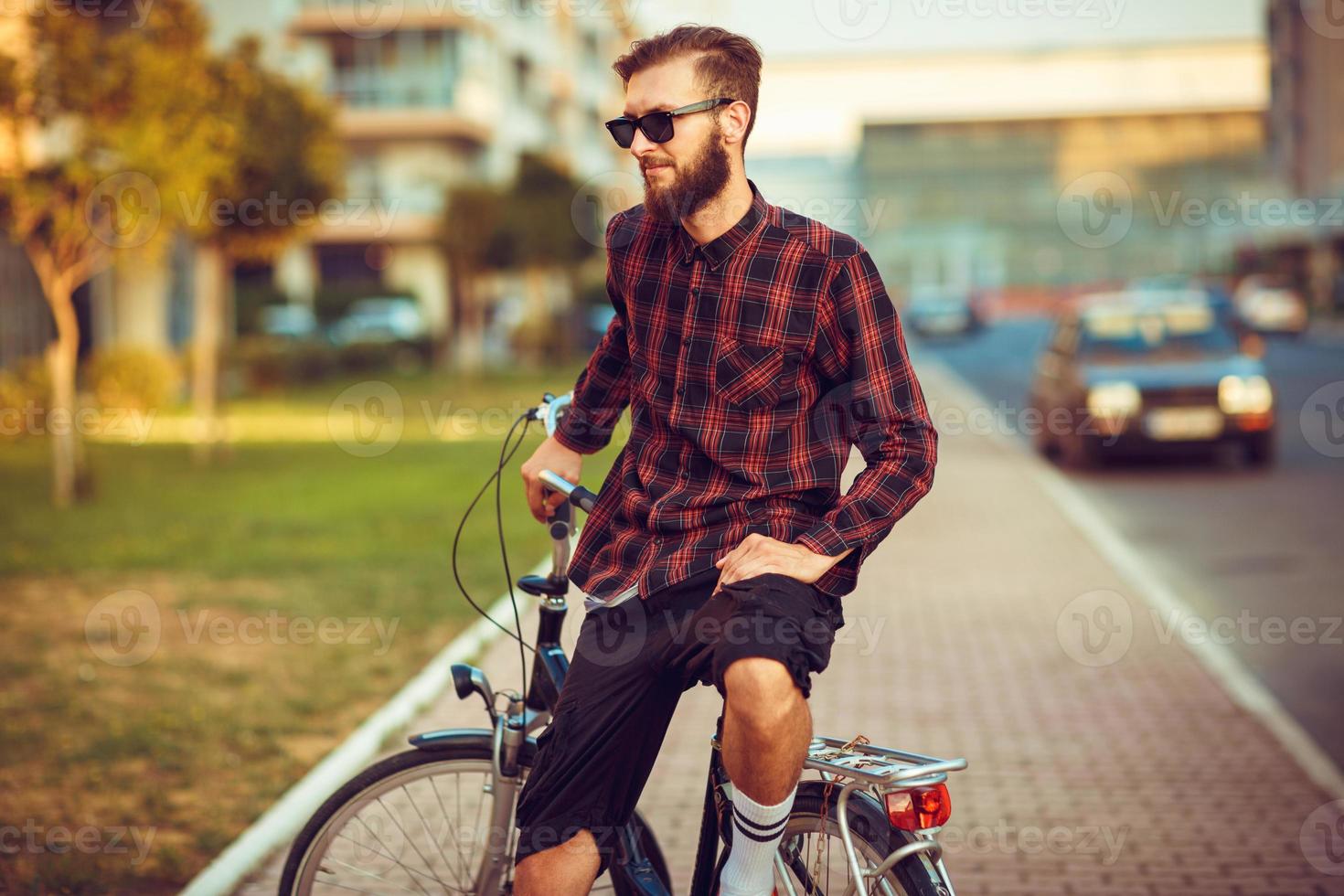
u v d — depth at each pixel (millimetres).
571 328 36969
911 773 2080
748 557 2104
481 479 13617
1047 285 76812
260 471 14570
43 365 18234
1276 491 12000
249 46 15273
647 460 2320
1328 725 5422
